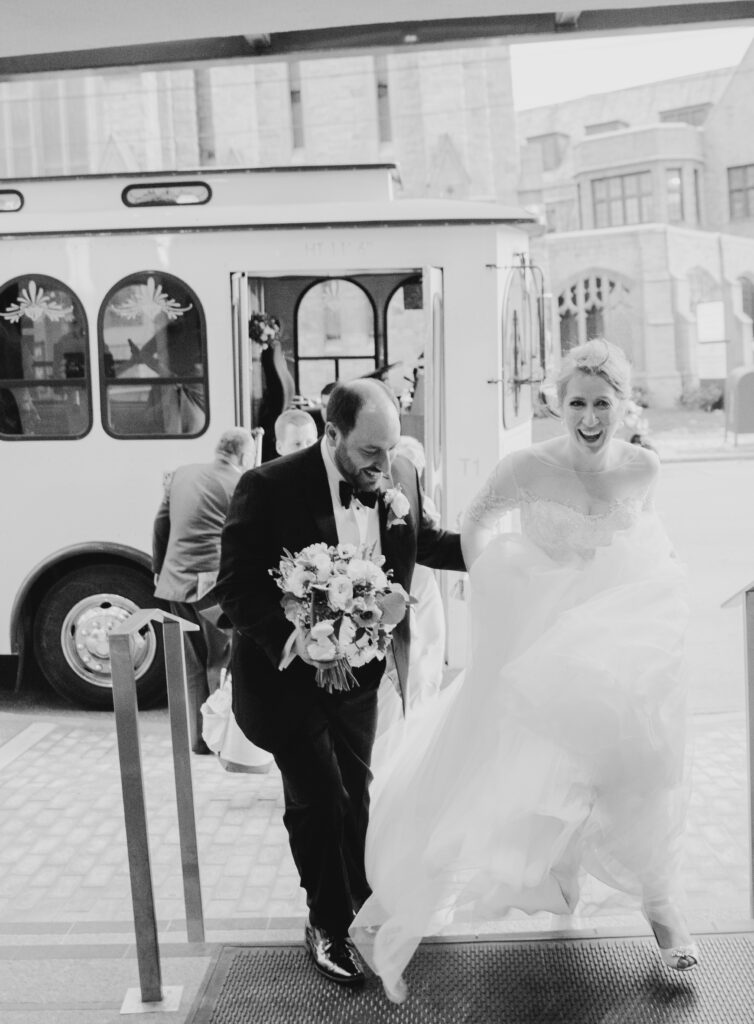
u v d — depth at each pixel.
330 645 3.02
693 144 41.25
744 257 34.97
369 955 3.36
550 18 5.02
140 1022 3.10
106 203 6.86
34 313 6.62
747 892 4.07
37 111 32.38
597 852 3.23
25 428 6.66
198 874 3.59
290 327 8.27
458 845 3.09
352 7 4.66
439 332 6.60
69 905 4.18
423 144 34.78
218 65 5.35
